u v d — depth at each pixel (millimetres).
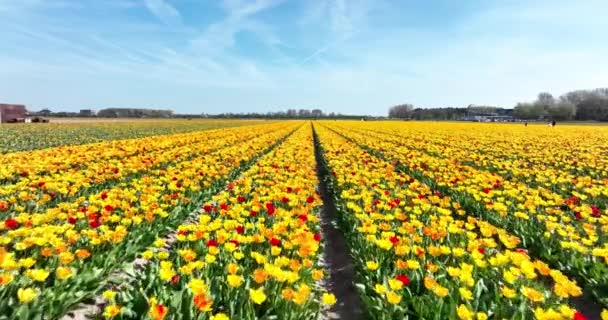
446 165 15969
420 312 4324
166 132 45531
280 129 52625
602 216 8359
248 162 17766
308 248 5273
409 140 31844
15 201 8164
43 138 33156
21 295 3928
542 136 39062
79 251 5047
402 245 5590
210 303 3809
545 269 4797
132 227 7043
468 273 4578
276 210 7824
